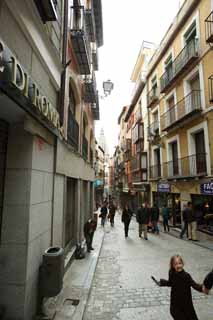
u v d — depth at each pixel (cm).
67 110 655
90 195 1717
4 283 326
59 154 543
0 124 337
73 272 588
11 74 255
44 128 423
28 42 364
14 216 341
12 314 318
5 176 350
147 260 722
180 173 1370
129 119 3453
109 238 1146
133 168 2703
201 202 1150
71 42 705
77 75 850
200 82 1167
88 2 1139
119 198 4550
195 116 1193
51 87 519
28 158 356
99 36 1502
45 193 443
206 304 419
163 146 1697
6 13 288
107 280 550
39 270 385
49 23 476
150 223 1338
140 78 2433
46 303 408
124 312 393
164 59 1716
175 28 1450
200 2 1180
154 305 420
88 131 1396
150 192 2017
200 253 805
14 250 334
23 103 303
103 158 7050
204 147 1195
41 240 412
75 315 368
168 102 1659
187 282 291
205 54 1127
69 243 766
